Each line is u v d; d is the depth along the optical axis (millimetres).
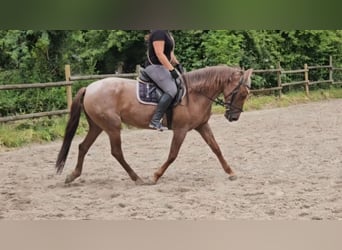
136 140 9797
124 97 5938
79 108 5957
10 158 8016
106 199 5512
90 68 14320
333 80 19688
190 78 6020
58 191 5910
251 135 10094
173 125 6004
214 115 13266
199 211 4988
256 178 6410
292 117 12883
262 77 17172
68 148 5961
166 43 5898
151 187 5984
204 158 7871
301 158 7684
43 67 13625
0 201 5492
